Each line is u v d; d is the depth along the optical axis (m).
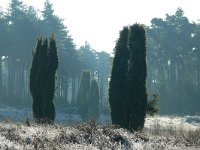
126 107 36.03
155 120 62.59
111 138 20.83
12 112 85.25
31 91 41.62
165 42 149.50
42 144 17.11
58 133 21.12
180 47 149.50
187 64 148.75
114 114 36.75
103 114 102.25
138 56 36.56
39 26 142.62
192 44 146.62
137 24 37.22
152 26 153.88
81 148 16.84
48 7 145.00
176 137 26.22
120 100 36.59
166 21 152.62
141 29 37.12
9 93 127.06
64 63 135.12
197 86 144.38
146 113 37.53
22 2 137.25
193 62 148.62
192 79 145.62
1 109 85.38
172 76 148.75
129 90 36.06
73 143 19.19
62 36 141.38
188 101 137.50
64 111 101.12
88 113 91.94
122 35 38.12
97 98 92.31
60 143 18.27
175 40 149.50
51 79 41.44
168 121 67.12
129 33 37.38
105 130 22.28
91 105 92.00
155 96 37.69
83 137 20.59
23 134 20.20
